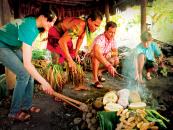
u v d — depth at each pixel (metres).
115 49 5.20
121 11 5.42
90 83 4.99
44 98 4.48
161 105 3.93
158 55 5.16
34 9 5.24
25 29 3.36
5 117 3.79
